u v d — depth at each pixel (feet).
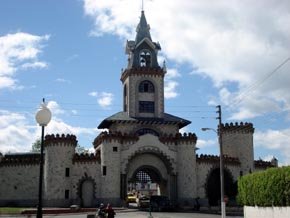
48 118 74.33
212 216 191.21
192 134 270.05
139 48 310.45
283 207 116.06
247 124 295.28
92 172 257.14
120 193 255.91
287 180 113.29
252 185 139.03
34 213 189.67
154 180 285.43
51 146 256.32
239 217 185.16
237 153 293.23
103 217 128.57
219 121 179.01
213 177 279.49
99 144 269.23
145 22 317.63
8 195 262.26
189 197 262.88
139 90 298.76
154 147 266.77
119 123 286.46
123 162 260.42
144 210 237.86
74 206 222.48
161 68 303.27
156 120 289.94
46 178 254.47
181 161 267.80
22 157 266.16
